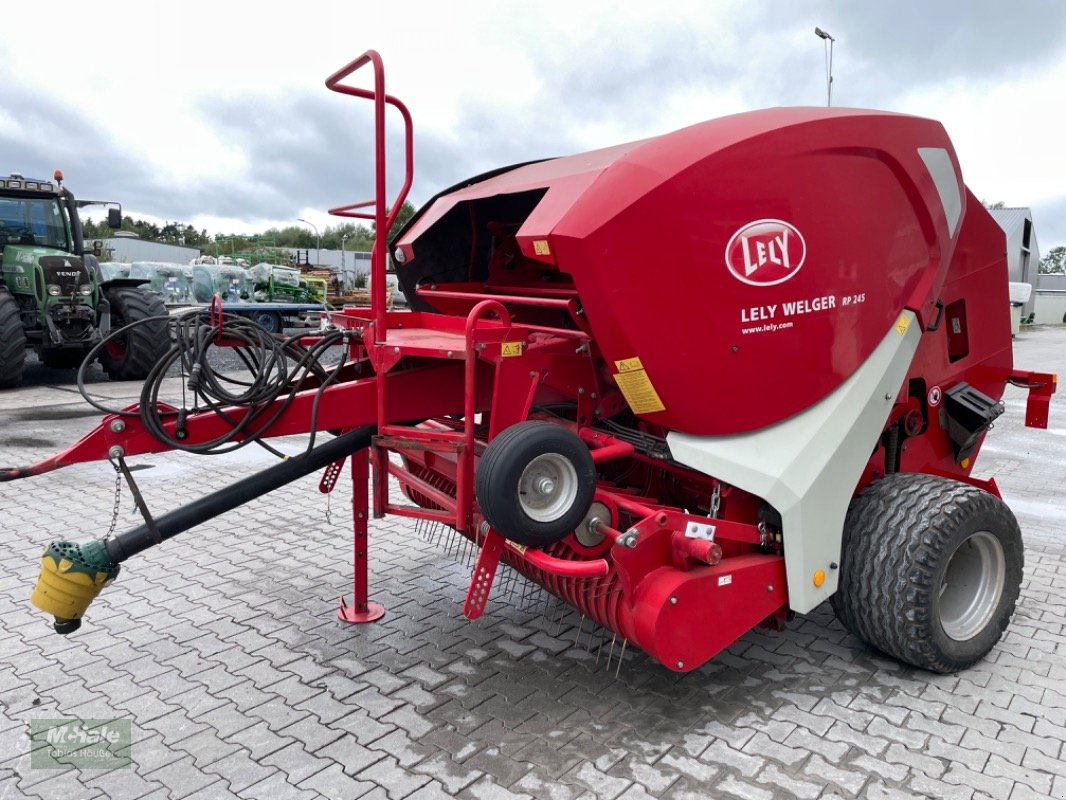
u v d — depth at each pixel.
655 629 2.96
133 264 19.78
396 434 3.18
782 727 3.13
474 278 4.38
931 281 3.51
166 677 3.54
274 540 5.35
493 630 4.00
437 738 3.07
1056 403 11.95
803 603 3.33
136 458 7.45
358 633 3.97
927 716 3.22
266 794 2.74
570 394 3.36
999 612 3.63
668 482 3.86
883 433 3.86
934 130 3.43
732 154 2.89
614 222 2.75
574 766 2.89
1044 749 3.00
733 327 3.01
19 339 10.77
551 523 2.87
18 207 11.91
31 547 5.09
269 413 3.25
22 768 2.89
